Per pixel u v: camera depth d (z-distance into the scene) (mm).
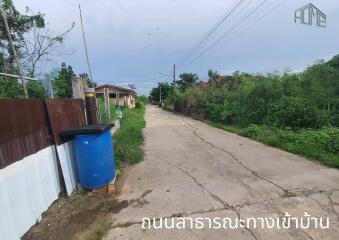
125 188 4020
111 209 3309
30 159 2951
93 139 3662
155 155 6148
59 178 3662
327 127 7137
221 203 3355
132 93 35500
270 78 10141
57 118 3711
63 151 3756
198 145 7164
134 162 5539
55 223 2977
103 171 3805
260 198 3469
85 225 2924
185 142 7699
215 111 13023
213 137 8430
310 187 3777
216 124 11852
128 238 2635
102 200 3570
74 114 4457
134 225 2879
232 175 4461
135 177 4543
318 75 9227
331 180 4027
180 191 3809
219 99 13641
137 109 28156
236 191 3734
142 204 3414
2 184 2424
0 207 2359
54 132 3543
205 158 5684
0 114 2512
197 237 2605
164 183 4176
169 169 4949
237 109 11102
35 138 3131
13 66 8133
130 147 6672
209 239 2570
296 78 9648
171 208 3260
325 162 4934
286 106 8711
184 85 38031
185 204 3359
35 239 2668
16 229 2568
